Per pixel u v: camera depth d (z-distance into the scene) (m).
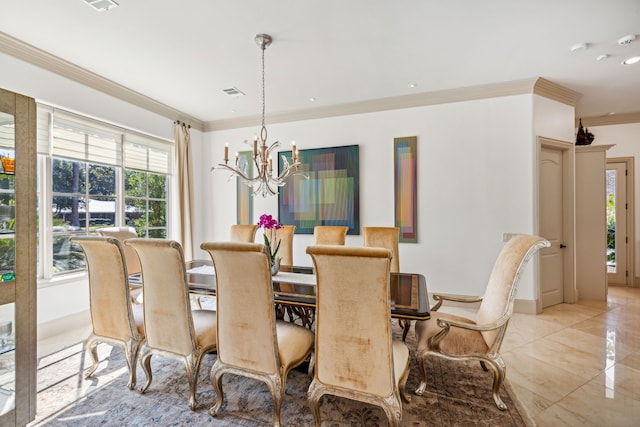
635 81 3.38
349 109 4.12
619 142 4.62
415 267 3.87
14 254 1.58
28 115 1.63
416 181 3.84
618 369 2.24
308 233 4.32
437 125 3.76
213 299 4.02
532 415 1.72
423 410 1.76
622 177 4.64
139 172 3.98
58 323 2.91
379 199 4.01
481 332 1.91
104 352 2.53
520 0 2.09
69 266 3.15
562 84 3.46
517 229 3.48
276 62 2.95
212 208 4.91
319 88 3.58
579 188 4.07
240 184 4.74
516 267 1.74
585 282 4.04
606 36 2.52
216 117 4.68
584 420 1.69
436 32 2.46
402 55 2.83
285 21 2.31
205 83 3.42
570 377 2.13
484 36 2.52
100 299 2.03
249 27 2.38
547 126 3.51
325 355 1.50
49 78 2.83
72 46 2.65
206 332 1.91
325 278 1.41
